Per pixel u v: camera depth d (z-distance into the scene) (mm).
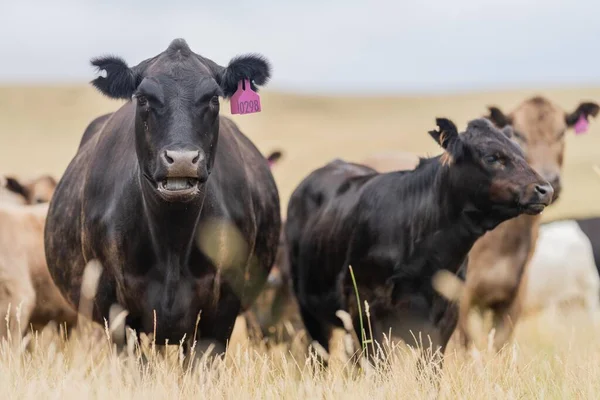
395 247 13625
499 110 17484
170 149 10445
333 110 132000
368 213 14133
